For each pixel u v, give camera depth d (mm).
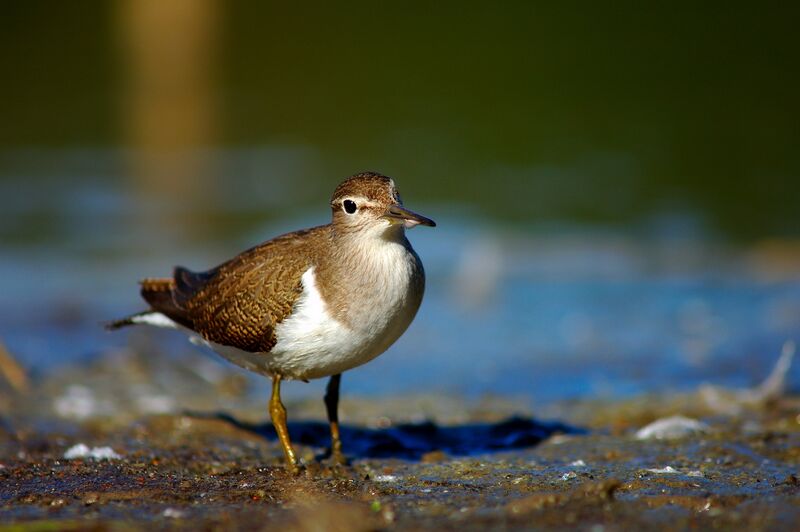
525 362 13164
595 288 16406
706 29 29047
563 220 19672
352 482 8211
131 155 23203
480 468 8680
